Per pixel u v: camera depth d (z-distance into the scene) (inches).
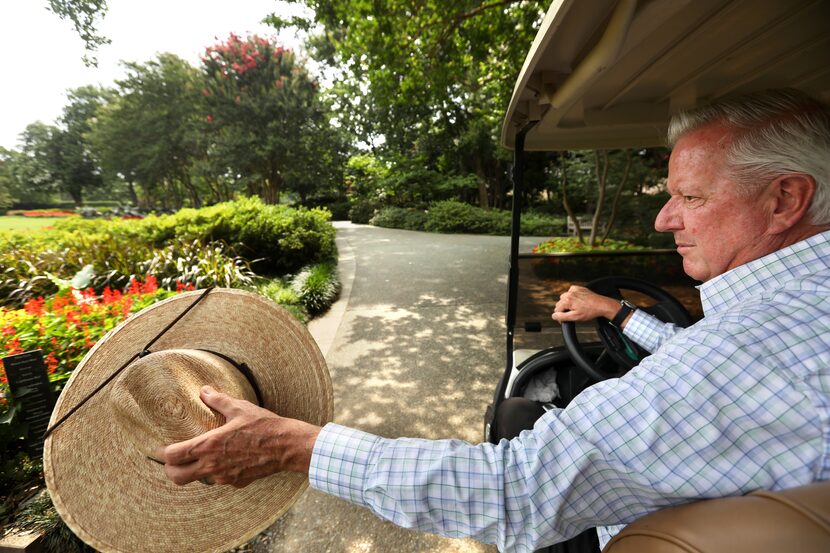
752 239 32.5
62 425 38.8
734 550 19.7
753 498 21.7
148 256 247.9
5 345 106.9
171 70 1125.7
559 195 695.7
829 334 24.4
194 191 1455.5
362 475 29.8
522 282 88.0
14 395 85.1
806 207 30.5
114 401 37.0
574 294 69.1
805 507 19.4
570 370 77.9
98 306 142.6
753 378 24.3
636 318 63.7
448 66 294.0
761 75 58.2
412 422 128.5
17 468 85.0
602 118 72.4
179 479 33.8
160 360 38.3
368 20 271.3
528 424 60.9
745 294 31.6
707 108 33.6
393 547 83.4
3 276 215.3
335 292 278.4
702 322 29.8
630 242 319.6
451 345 187.3
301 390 45.6
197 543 41.0
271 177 1002.1
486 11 260.1
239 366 44.6
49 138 2047.2
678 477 24.9
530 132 86.4
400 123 625.9
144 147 1182.3
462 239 572.1
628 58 52.4
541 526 27.5
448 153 867.4
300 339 46.0
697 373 25.2
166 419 36.2
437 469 28.2
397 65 286.2
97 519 38.9
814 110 30.8
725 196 32.6
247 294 46.1
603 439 26.2
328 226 470.0
